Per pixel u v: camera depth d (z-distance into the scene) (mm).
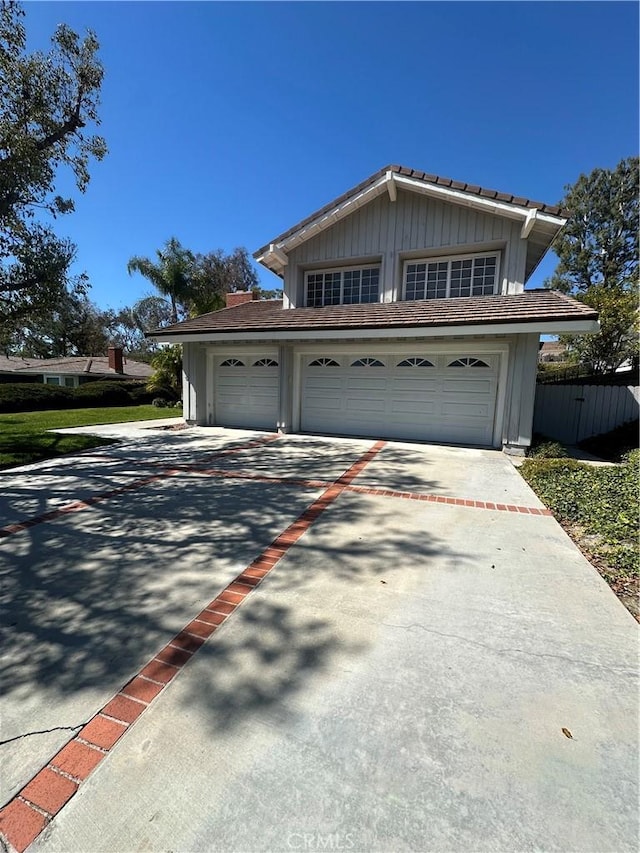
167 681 2275
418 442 10500
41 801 1616
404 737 1898
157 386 23281
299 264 12664
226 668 2375
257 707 2082
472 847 1432
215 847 1436
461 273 11172
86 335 40625
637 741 1890
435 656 2484
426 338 10062
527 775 1710
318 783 1673
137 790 1653
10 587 3355
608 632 2740
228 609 3000
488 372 9820
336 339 10586
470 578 3475
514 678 2301
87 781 1693
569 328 8039
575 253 35188
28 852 1436
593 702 2127
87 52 7781
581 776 1706
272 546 4152
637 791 1644
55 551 4055
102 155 8516
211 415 13727
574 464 7180
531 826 1502
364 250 11789
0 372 31594
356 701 2121
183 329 12414
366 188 11172
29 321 8672
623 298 18219
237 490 6191
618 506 5043
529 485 6512
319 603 3078
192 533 4512
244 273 41156
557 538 4363
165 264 23359
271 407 12742
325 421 11836
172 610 2994
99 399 24703
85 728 1965
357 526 4703
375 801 1598
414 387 10633
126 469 7656
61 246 8211
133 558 3887
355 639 2648
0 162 6930
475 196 9930
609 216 33906
